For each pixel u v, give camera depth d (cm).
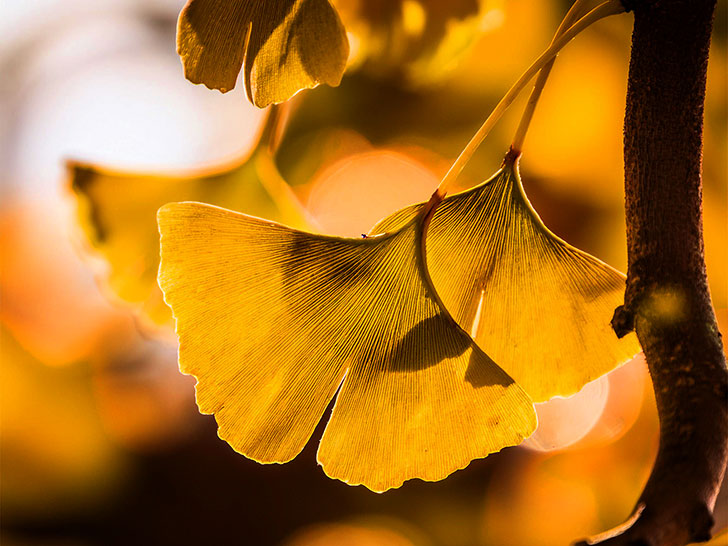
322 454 35
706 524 31
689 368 32
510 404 35
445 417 35
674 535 31
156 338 48
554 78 58
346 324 35
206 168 46
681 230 33
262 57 36
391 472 35
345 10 46
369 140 60
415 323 35
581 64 58
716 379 32
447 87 57
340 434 35
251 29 35
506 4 55
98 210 47
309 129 59
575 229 62
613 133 59
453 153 61
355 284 35
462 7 46
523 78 35
